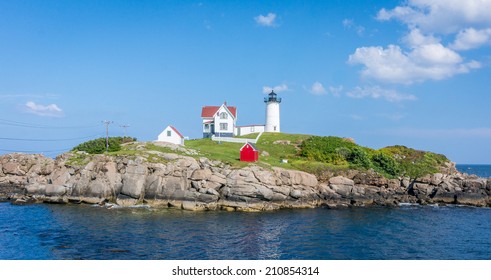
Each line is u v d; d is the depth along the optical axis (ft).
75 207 198.70
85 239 135.23
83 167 214.69
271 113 350.43
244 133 335.88
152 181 203.62
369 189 231.09
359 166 249.75
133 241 133.39
